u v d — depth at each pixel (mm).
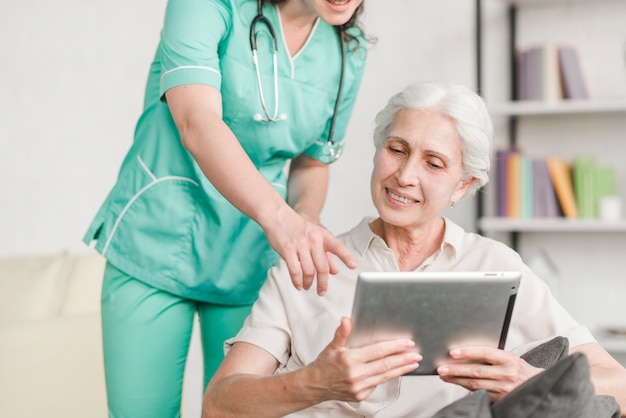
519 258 1561
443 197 1507
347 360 1169
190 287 1778
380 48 3477
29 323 2578
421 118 1492
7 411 2455
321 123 1826
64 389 2508
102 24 3654
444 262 1562
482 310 1213
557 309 1511
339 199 3467
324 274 1317
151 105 1786
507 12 3391
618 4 3295
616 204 3146
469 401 1127
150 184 1753
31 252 3678
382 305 1172
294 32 1722
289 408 1288
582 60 3326
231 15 1656
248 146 1776
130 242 1767
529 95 3242
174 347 1804
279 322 1526
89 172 3646
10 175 3703
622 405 1407
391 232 1576
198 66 1563
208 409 1414
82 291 2824
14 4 3711
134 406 1768
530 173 3207
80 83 3664
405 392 1458
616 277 3307
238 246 1808
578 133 3338
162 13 3615
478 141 1497
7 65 3703
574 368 1045
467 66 3410
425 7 3445
